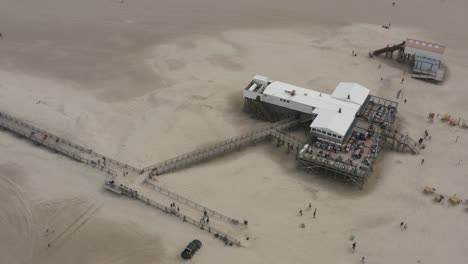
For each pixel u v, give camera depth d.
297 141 93.75
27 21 143.88
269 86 103.25
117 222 75.69
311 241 73.44
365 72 123.75
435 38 141.12
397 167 90.31
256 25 147.38
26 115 100.94
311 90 106.94
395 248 72.75
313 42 138.50
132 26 144.12
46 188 81.94
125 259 69.25
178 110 105.44
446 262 70.56
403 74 123.38
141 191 81.81
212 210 78.31
